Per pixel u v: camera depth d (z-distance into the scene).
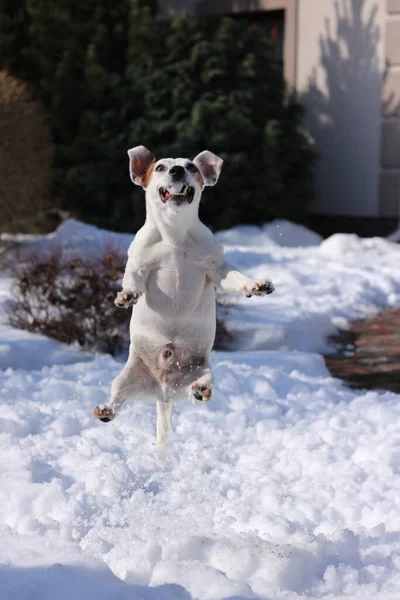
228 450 3.15
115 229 7.52
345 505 2.72
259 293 2.30
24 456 2.99
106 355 4.10
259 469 2.99
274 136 7.45
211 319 2.50
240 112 7.44
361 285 5.84
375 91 7.90
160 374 2.52
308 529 2.62
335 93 8.12
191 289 2.43
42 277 4.34
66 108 7.89
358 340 4.92
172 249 2.40
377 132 7.94
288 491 2.85
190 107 7.49
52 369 3.80
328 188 8.30
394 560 2.36
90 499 2.76
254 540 2.41
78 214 7.71
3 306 4.65
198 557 2.35
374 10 7.81
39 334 4.27
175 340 2.49
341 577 2.27
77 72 8.01
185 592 2.14
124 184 7.63
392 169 7.91
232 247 6.85
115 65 8.05
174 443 3.16
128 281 2.42
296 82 8.37
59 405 3.42
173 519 2.66
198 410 3.44
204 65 7.55
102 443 3.12
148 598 2.09
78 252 5.29
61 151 7.77
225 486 2.88
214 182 2.43
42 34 7.95
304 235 7.64
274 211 7.64
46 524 2.56
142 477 2.92
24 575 2.14
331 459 3.04
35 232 6.79
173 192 2.30
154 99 7.55
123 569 2.28
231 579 2.18
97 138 7.63
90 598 2.06
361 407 3.53
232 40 7.66
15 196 5.97
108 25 8.11
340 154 8.18
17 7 8.36
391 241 7.67
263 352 4.27
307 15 8.21
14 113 5.95
